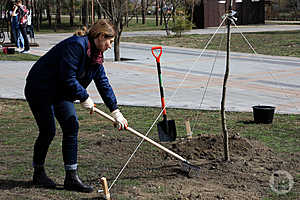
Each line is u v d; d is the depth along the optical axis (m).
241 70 13.50
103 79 4.33
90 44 4.03
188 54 18.62
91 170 4.84
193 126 6.75
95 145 5.79
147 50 20.64
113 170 4.85
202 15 38.88
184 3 37.00
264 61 15.80
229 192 4.20
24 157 5.34
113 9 16.28
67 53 3.94
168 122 5.49
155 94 9.76
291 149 5.54
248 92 9.90
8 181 4.52
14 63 15.67
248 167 4.84
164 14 30.48
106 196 3.95
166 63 15.53
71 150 4.23
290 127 6.70
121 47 22.30
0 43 23.73
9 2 24.97
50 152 5.52
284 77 12.02
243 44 22.67
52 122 4.24
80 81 4.20
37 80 4.08
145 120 7.28
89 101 4.12
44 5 49.22
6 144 5.90
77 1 47.56
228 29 4.84
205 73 12.98
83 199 4.07
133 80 11.80
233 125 6.84
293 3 54.84
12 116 7.71
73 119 4.18
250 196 4.11
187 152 5.27
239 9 43.00
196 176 4.60
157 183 4.45
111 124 7.04
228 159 5.01
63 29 44.97
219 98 9.22
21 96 9.55
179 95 9.60
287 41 23.70
